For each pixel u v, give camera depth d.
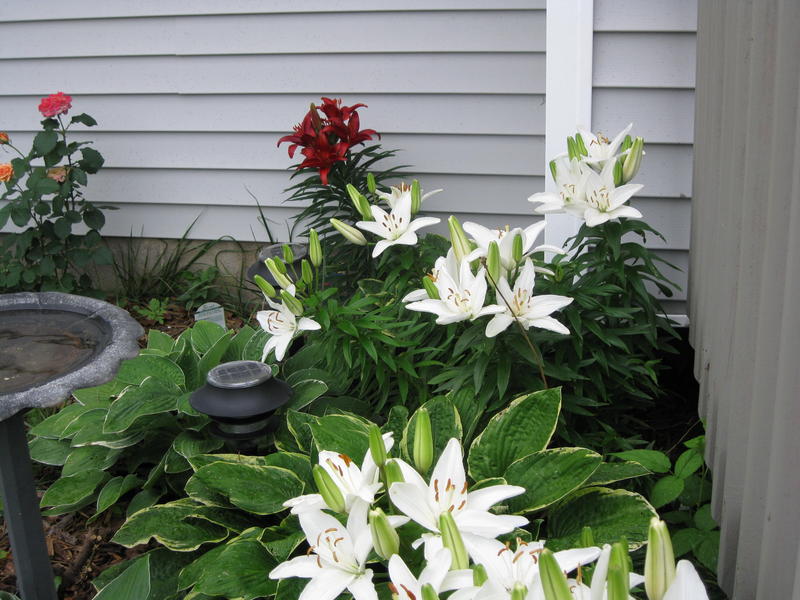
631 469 2.15
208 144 4.37
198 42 4.20
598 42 2.96
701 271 2.67
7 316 2.20
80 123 4.46
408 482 1.51
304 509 1.54
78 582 2.52
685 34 2.91
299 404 2.67
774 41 1.67
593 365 2.61
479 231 2.30
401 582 1.28
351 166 3.81
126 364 2.87
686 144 3.05
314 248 2.51
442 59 3.98
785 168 1.51
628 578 1.09
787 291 1.43
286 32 4.09
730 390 2.00
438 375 2.53
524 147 4.04
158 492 2.76
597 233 2.65
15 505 2.07
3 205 4.75
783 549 1.48
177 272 4.60
